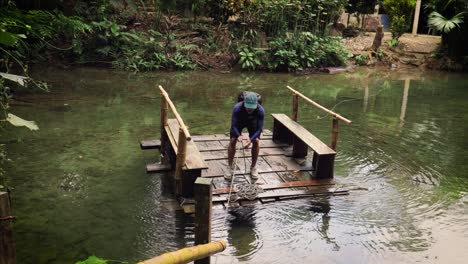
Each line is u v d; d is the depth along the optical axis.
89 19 13.42
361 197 5.71
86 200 5.36
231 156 5.92
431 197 5.80
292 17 15.17
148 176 6.05
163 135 6.56
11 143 6.95
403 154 7.29
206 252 3.52
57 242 4.51
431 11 17.09
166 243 4.57
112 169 6.23
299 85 12.36
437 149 7.58
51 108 8.88
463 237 4.89
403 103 10.73
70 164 6.32
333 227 5.00
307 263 4.34
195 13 14.62
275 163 6.40
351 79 13.49
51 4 12.67
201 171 5.61
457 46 15.71
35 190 5.53
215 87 11.62
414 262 4.42
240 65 14.03
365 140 7.92
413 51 16.25
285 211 5.27
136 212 5.13
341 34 16.69
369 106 10.38
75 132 7.61
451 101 11.07
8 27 4.40
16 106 8.81
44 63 12.46
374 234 4.89
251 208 5.27
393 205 5.55
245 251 4.48
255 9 14.52
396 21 16.05
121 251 4.41
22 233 4.62
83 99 9.69
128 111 8.99
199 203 3.73
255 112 5.78
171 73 12.98
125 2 14.63
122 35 13.28
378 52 15.75
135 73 12.62
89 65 12.94
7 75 3.22
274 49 14.20
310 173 6.18
